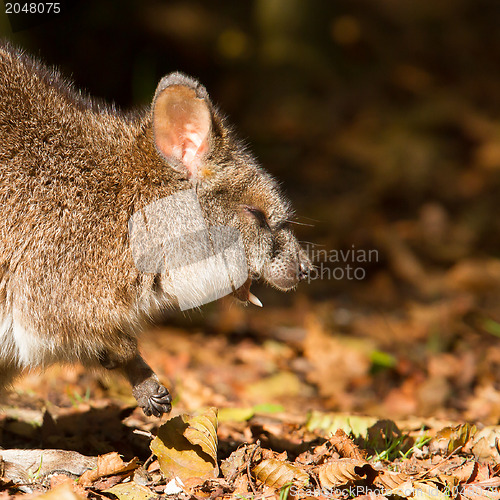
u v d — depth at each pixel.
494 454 7.61
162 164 7.30
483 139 21.50
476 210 19.62
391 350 14.11
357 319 15.79
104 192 7.00
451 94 22.89
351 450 7.12
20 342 6.70
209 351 13.59
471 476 6.86
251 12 22.09
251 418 9.55
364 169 20.52
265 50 21.91
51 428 8.19
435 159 20.72
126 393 10.45
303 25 22.59
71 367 7.68
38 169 6.78
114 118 7.64
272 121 21.30
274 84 21.89
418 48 24.02
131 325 7.20
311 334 13.88
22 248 6.59
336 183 20.12
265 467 6.64
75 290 6.71
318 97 22.12
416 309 15.77
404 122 21.80
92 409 9.12
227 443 8.04
